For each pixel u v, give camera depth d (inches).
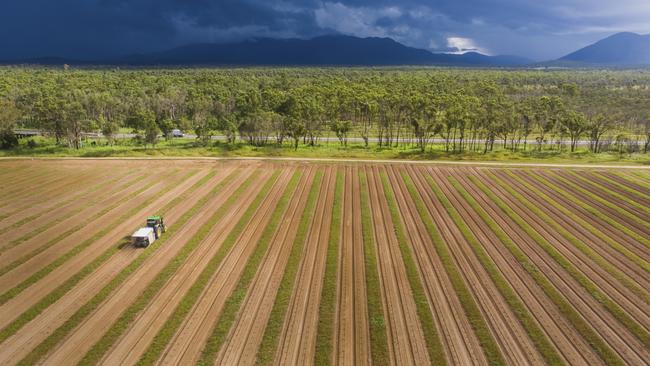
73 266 1450.5
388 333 1114.7
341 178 2546.8
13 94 4886.8
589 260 1541.6
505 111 3604.8
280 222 1865.2
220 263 1478.8
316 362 1002.1
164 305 1224.8
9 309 1204.5
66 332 1101.7
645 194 2269.9
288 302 1248.2
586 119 3560.5
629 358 1029.2
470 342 1082.1
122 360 1003.9
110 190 2274.9
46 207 2010.3
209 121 4028.1
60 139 3659.0
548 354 1035.3
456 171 2706.7
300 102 4005.9
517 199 2196.1
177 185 2373.3
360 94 4690.0
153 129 3408.0
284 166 2792.8
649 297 1299.2
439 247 1626.5
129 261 1487.5
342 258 1530.5
